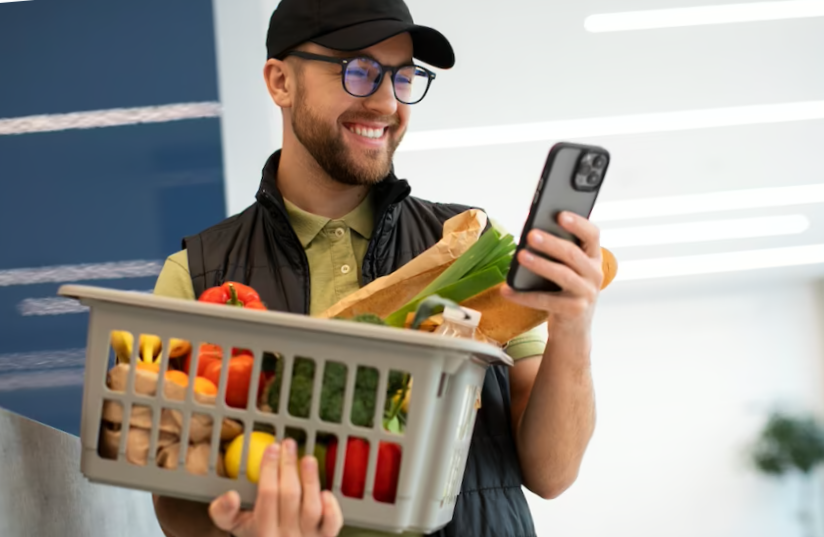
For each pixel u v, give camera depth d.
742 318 5.79
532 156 4.85
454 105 4.59
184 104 4.02
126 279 3.99
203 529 1.23
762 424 5.77
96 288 0.99
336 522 0.98
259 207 1.52
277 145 4.05
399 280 1.21
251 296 1.24
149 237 4.00
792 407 5.75
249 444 0.99
